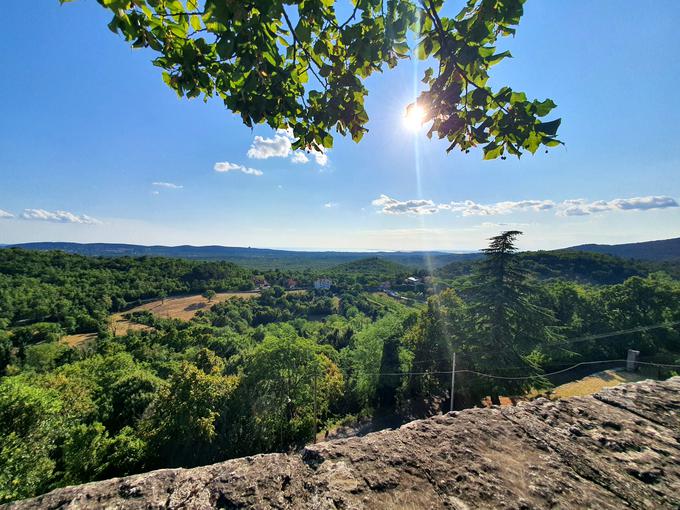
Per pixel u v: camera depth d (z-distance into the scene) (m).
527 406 1.63
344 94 1.73
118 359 27.84
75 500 1.02
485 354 17.48
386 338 25.83
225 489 1.07
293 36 1.51
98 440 13.54
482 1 1.42
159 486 1.08
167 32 1.43
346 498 1.03
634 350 24.17
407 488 1.09
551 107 1.42
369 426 21.55
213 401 17.56
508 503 1.05
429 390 23.14
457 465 1.20
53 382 19.34
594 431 1.43
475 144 1.80
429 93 1.59
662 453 1.30
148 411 18.80
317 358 22.59
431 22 1.54
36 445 11.12
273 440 19.47
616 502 1.07
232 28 1.27
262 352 21.27
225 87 1.68
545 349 22.25
